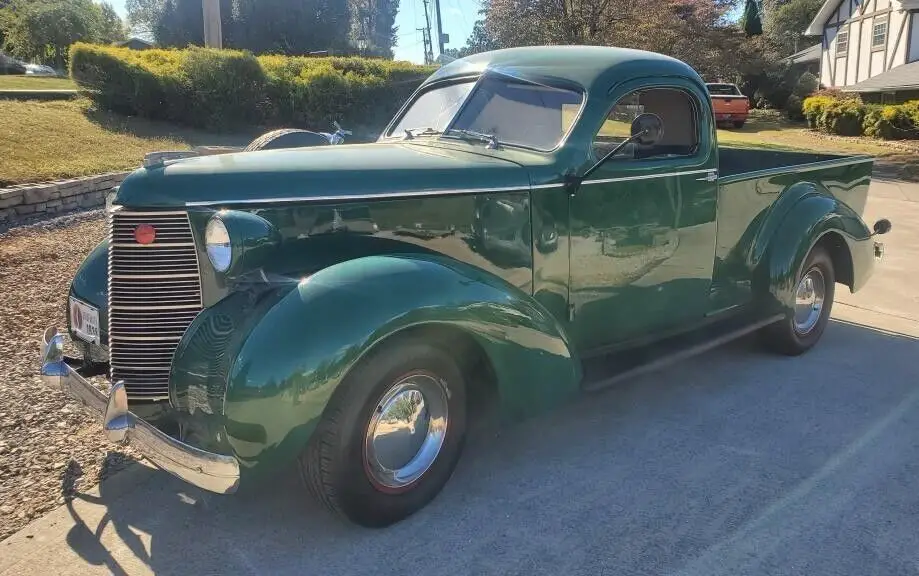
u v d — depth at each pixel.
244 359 2.67
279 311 2.76
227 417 2.66
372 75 17.19
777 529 3.16
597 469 3.67
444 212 3.42
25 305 5.80
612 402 4.54
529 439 4.01
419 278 3.00
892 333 6.01
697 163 4.30
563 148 3.74
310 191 3.16
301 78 16.25
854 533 3.13
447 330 3.12
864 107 24.53
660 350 4.27
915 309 6.69
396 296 2.88
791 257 4.96
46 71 46.00
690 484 3.53
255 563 2.89
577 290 3.88
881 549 3.02
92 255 3.87
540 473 3.63
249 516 3.21
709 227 4.48
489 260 3.55
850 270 5.57
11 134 11.54
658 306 4.34
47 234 8.16
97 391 2.99
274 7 48.16
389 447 3.06
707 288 4.62
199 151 3.87
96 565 2.86
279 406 2.64
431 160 3.52
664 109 4.30
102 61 14.34
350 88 16.44
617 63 4.02
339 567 2.87
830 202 5.27
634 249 4.07
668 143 4.38
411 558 2.94
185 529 3.11
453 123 4.10
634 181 3.98
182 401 2.90
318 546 3.01
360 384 2.85
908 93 27.33
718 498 3.41
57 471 3.52
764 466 3.72
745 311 5.07
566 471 3.65
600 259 3.93
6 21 59.22
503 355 3.25
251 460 2.69
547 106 3.90
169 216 3.03
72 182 9.45
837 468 3.70
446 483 3.41
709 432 4.11
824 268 5.41
